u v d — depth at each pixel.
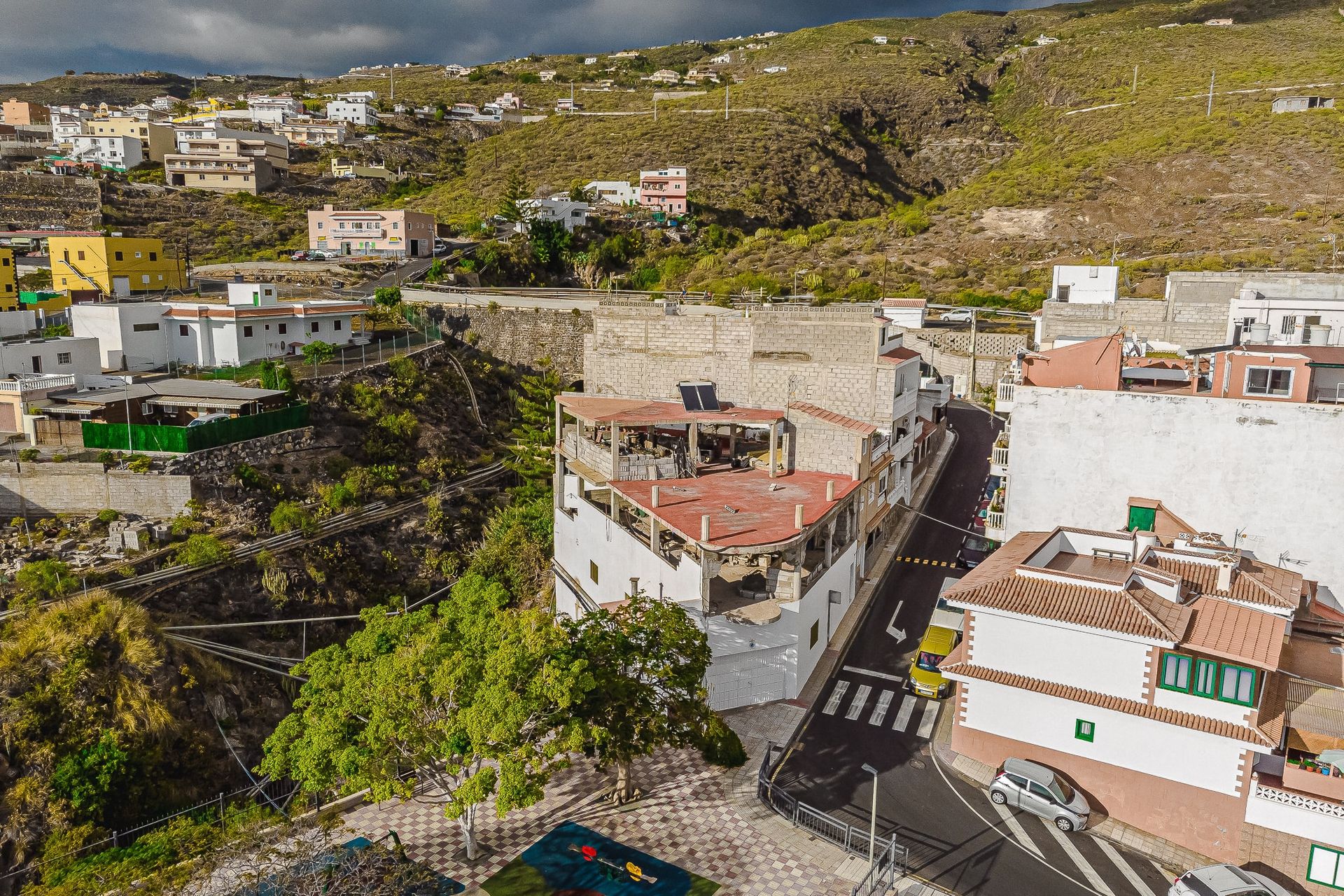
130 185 142.12
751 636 37.56
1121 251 111.94
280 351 75.69
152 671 40.91
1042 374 42.09
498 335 87.06
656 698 30.50
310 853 27.14
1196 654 28.88
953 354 87.19
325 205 151.00
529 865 28.11
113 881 29.38
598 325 56.38
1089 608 31.02
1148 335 70.06
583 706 28.30
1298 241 104.06
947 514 57.41
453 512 64.81
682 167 160.62
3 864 33.75
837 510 42.56
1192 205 120.88
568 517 53.84
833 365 51.22
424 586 58.56
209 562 49.44
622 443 52.94
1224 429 37.97
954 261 119.56
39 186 132.12
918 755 34.19
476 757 29.86
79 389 60.25
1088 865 28.14
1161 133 145.25
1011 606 31.88
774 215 148.62
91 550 48.88
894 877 27.11
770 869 27.81
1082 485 40.88
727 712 37.56
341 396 68.31
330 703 28.72
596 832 29.89
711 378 54.03
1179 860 28.66
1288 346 40.72
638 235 133.12
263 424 59.34
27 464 51.91
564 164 172.38
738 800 31.58
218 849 29.19
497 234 131.00
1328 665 31.66
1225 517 38.56
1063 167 145.50
